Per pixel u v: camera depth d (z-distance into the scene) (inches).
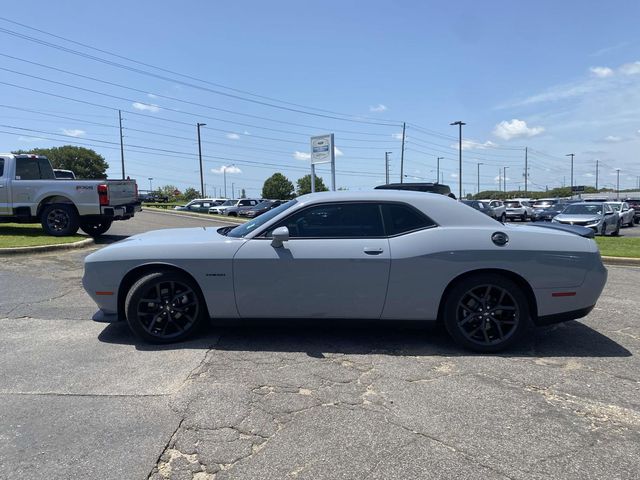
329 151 921.5
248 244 181.0
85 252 398.0
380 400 139.2
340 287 177.6
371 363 167.6
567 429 124.0
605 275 182.4
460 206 187.2
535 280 177.2
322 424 125.0
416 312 179.5
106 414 129.3
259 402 137.0
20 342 187.0
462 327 179.3
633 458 111.2
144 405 134.7
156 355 173.2
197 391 143.6
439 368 164.1
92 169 3870.6
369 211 184.4
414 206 184.5
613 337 199.5
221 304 181.6
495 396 142.6
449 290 179.6
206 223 821.2
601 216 759.7
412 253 176.4
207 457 110.1
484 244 177.0
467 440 118.1
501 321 180.1
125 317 188.4
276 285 178.7
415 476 103.7
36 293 263.6
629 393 145.7
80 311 230.2
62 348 180.2
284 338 192.5
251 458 109.9
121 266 183.0
